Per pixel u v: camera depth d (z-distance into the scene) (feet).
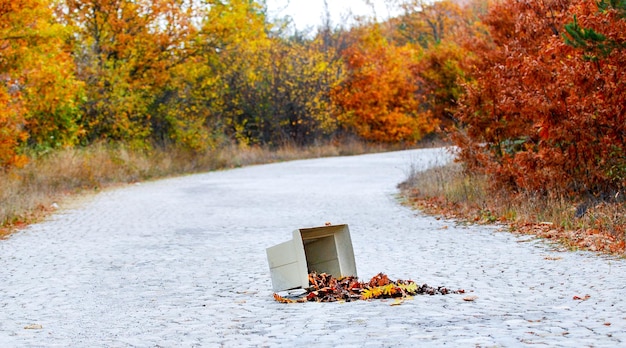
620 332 21.26
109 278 35.22
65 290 32.40
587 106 48.78
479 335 21.20
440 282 32.14
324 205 67.36
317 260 32.50
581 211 46.19
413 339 20.97
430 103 177.88
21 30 71.51
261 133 149.79
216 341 22.18
